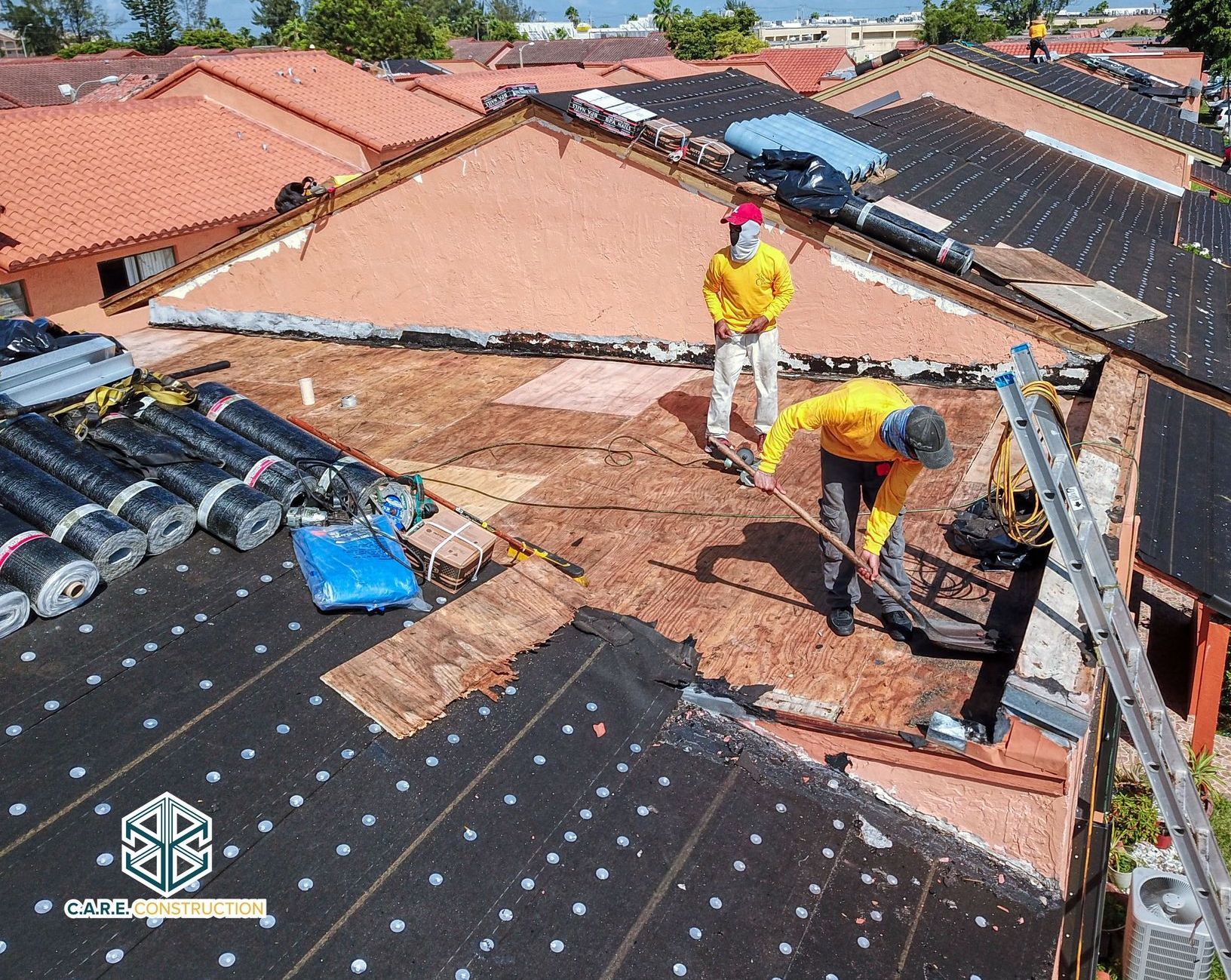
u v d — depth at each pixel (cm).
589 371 830
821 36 11156
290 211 912
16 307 1836
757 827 370
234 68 2675
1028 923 345
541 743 394
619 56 6562
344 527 504
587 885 339
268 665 424
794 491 609
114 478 502
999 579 500
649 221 786
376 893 329
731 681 430
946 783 382
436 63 4784
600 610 474
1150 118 1920
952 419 680
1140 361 695
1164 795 361
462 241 861
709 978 313
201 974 300
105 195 2025
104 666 415
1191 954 501
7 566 436
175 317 1013
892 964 325
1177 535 579
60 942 305
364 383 821
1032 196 1138
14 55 9756
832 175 738
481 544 493
